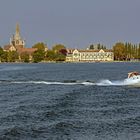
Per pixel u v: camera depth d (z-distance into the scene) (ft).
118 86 359.05
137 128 163.43
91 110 210.18
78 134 151.12
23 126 161.27
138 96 279.90
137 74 374.02
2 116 186.50
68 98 264.31
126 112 205.16
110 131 157.38
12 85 393.09
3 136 143.64
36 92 312.71
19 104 232.94
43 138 143.13
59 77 540.93
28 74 635.25
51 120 177.06
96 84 385.50
